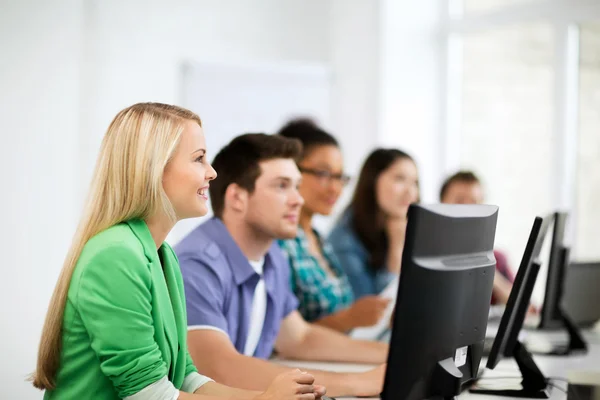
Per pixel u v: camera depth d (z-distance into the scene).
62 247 4.80
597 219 4.99
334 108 5.95
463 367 1.88
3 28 4.66
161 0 5.35
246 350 2.51
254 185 2.42
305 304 3.37
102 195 1.71
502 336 2.11
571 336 3.11
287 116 5.66
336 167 3.50
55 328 1.67
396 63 5.71
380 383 2.19
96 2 5.11
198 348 2.26
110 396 1.68
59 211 4.79
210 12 5.56
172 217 1.76
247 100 5.51
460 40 5.88
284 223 2.43
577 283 3.52
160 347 1.74
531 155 5.37
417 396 1.71
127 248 1.64
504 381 2.40
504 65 5.55
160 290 1.75
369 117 5.73
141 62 5.28
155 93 5.33
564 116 5.15
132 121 1.72
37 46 4.73
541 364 2.81
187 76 5.36
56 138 4.78
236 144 2.46
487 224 1.86
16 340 4.67
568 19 5.11
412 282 1.62
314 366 2.72
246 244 2.47
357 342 2.84
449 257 1.72
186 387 1.98
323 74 5.82
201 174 1.78
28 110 4.72
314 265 3.43
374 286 3.78
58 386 1.69
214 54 5.59
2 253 4.66
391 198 3.76
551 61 5.22
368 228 3.81
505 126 5.55
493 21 5.53
